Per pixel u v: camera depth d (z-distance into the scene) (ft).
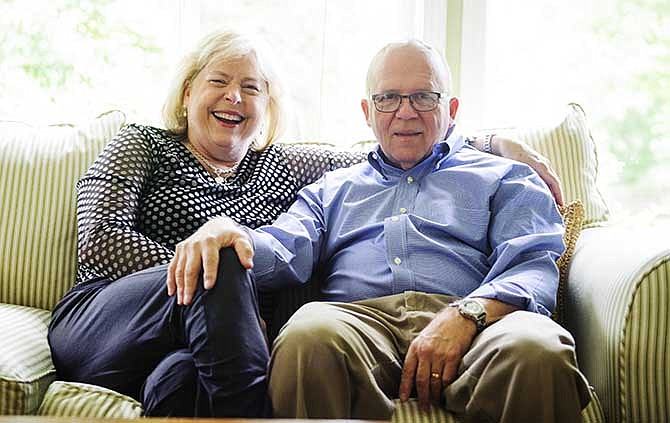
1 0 8.96
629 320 5.23
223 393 4.93
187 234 6.66
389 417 5.09
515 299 5.67
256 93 7.22
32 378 5.32
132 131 6.97
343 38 9.28
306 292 6.95
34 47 8.98
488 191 6.54
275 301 6.79
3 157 7.25
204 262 5.18
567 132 7.87
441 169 6.83
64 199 7.18
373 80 6.88
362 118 9.30
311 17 9.21
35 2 8.97
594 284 5.93
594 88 9.52
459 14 9.36
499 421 4.94
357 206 6.83
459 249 6.42
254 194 7.09
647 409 5.17
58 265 7.06
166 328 5.43
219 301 5.06
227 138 7.06
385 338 5.79
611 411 5.37
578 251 6.75
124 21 9.04
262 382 5.02
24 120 8.96
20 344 5.71
